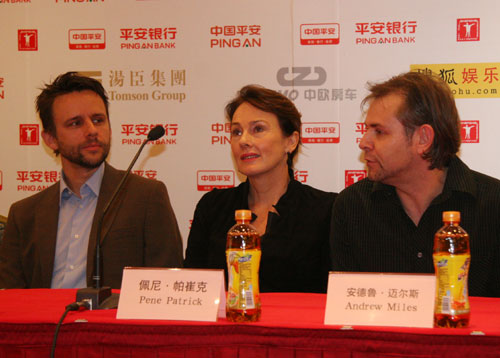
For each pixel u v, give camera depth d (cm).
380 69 314
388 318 124
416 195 189
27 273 236
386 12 313
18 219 242
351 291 128
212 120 328
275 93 222
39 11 337
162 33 330
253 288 130
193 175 331
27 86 339
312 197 225
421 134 177
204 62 328
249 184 232
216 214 231
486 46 307
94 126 239
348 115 318
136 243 234
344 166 320
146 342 126
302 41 320
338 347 119
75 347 129
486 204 183
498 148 308
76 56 336
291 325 123
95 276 157
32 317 136
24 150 341
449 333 114
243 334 123
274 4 321
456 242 135
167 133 332
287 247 214
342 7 316
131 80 333
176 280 136
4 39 340
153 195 241
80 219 239
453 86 310
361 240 197
